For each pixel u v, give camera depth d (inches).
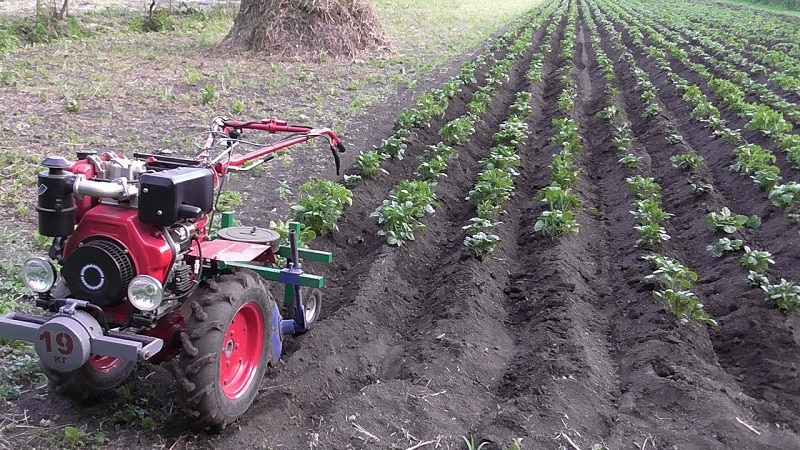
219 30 901.2
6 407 188.5
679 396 201.9
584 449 180.7
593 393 206.5
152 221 164.9
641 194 376.8
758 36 1089.4
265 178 383.9
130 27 846.5
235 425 184.1
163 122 468.8
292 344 229.3
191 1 1071.0
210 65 671.8
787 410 204.7
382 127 503.5
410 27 1083.3
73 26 763.4
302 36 747.4
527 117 557.0
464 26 1167.6
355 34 778.2
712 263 309.9
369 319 249.1
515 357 230.5
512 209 375.2
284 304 228.2
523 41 909.2
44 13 754.2
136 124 458.9
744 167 421.1
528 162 462.9
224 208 329.4
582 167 450.9
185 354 166.1
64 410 188.7
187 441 178.5
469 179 427.2
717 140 493.7
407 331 252.5
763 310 250.5
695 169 418.6
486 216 331.6
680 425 192.1
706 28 1187.9
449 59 800.9
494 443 178.7
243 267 194.1
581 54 917.8
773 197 363.3
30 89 516.4
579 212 365.1
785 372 220.8
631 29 1069.8
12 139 400.5
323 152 438.0
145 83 572.7
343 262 302.5
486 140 507.2
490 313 258.8
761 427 193.9
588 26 1210.0
